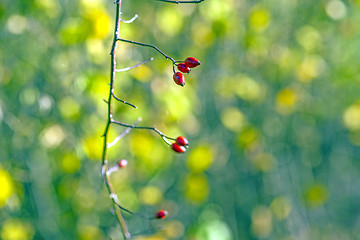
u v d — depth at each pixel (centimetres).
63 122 117
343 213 161
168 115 114
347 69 157
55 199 120
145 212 129
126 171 123
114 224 122
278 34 147
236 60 141
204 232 111
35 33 117
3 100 117
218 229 113
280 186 142
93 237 120
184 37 135
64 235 120
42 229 118
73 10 118
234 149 144
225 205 139
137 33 128
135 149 115
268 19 128
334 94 162
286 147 149
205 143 123
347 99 163
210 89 141
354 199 165
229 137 144
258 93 137
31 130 117
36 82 118
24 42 118
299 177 155
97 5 109
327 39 156
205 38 124
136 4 131
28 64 116
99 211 123
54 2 115
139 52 129
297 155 157
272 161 141
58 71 116
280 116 149
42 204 119
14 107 117
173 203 130
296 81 151
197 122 127
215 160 138
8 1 115
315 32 147
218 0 120
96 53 112
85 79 108
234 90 134
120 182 122
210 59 140
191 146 131
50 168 120
